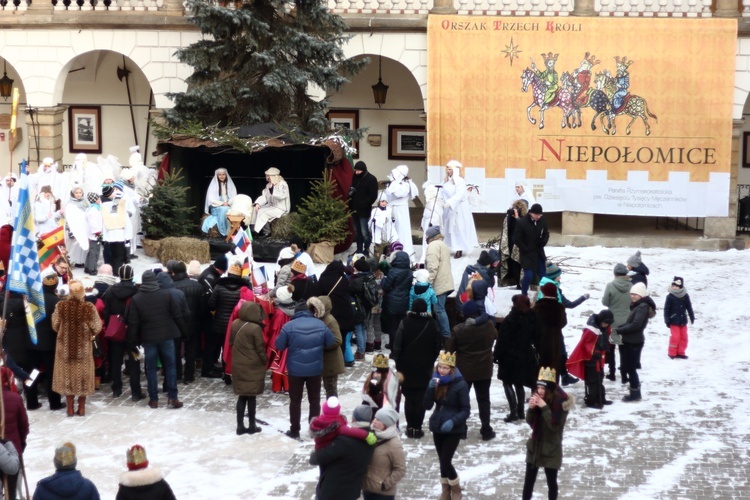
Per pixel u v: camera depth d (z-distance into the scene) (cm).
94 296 1589
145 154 2942
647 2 2473
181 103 2356
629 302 1655
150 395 1534
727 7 2444
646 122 2467
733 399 1577
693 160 2473
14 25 2580
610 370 1669
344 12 2525
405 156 2922
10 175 2283
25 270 1419
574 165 2494
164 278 1545
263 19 2352
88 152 2945
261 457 1366
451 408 1206
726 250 2502
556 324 1483
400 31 2514
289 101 2402
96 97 2925
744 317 1978
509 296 1939
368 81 2889
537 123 2486
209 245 2192
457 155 2506
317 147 2227
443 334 1775
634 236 2542
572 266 2308
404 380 1407
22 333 1511
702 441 1416
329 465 1075
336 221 2191
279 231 2242
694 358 1770
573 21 2450
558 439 1169
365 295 1683
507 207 2519
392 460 1088
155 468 1011
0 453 1078
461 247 2288
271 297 1620
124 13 2559
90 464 1340
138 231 2284
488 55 2470
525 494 1195
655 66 2448
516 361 1462
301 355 1410
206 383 1645
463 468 1330
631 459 1354
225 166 2403
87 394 1496
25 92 2786
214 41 2384
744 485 1275
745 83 2462
